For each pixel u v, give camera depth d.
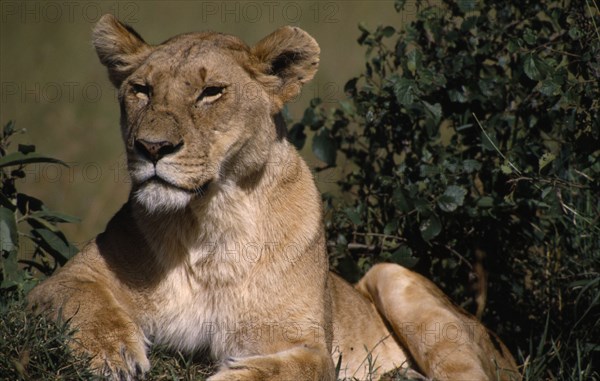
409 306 8.86
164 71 7.47
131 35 8.20
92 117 18.91
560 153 8.96
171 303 7.76
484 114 9.60
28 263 9.02
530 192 9.15
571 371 8.41
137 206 7.81
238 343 7.82
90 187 15.71
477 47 9.50
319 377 7.35
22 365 6.45
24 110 19.03
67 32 24.20
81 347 6.95
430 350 8.62
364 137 10.42
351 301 8.96
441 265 9.95
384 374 8.56
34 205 9.02
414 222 9.64
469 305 9.78
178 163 7.14
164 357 7.55
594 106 8.91
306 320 7.85
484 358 8.55
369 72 10.02
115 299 7.65
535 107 9.36
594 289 8.80
